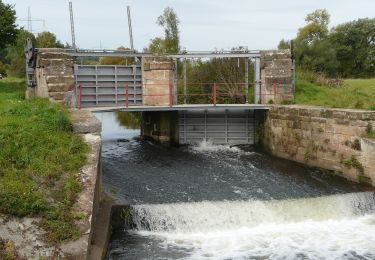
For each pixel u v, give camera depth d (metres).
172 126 22.72
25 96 22.53
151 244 11.16
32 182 9.13
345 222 12.81
